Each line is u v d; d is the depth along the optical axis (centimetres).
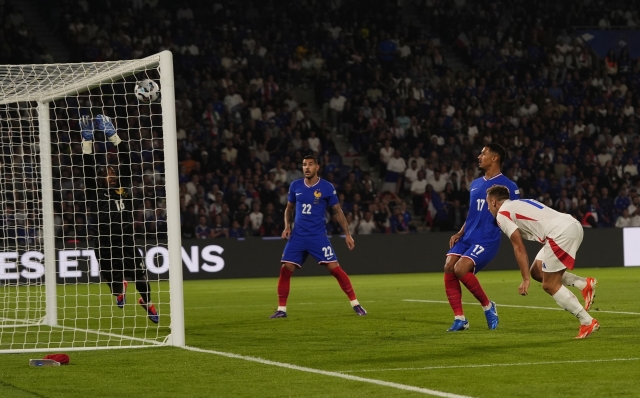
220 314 2102
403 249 4197
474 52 5566
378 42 5372
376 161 4791
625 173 4869
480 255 1556
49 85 1730
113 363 1224
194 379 1069
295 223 1984
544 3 5903
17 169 3516
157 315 1786
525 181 4756
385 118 4978
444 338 1462
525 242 4331
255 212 4206
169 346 1412
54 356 1230
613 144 5141
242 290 3122
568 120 5241
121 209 1838
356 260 4131
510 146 4969
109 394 975
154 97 1691
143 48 4812
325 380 1039
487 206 1558
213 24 5159
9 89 1805
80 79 1695
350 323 1778
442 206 4469
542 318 1797
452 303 1588
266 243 4003
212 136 4516
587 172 4897
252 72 4959
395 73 5269
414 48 5438
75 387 1027
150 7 5022
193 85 4722
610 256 4362
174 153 1409
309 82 5228
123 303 1889
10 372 1157
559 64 5562
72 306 2453
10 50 4503
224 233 4134
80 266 3603
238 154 4516
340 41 5341
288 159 4503
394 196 4522
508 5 5838
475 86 5303
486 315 1592
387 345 1380
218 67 4922
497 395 926
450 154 4797
